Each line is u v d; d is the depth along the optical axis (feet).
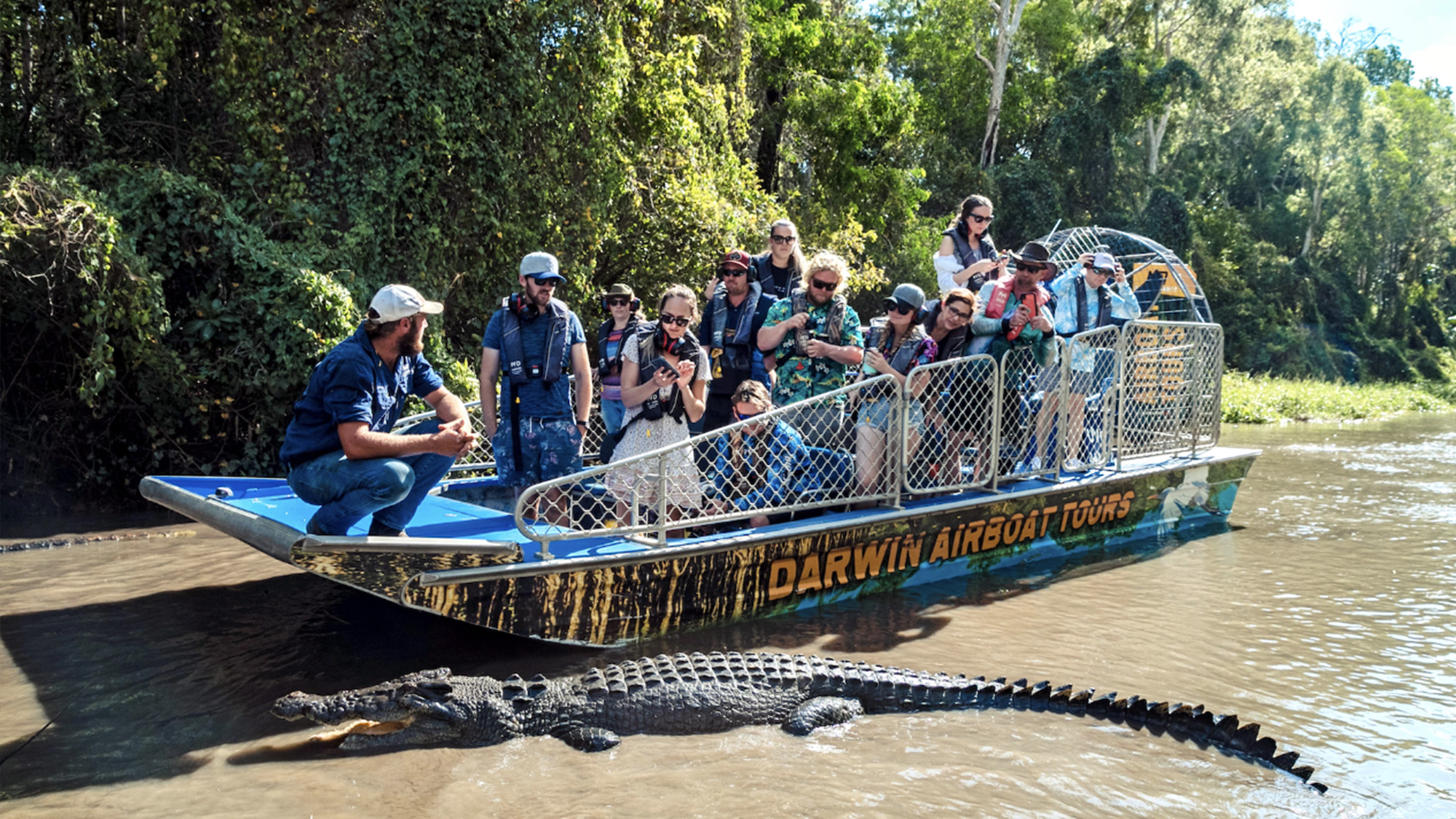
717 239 45.44
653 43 44.21
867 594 20.33
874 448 20.04
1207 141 159.22
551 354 18.37
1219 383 29.17
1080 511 24.68
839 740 13.56
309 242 31.71
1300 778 12.55
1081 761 12.95
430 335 33.60
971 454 23.91
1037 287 21.59
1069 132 123.95
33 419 29.30
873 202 83.10
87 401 27.09
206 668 15.61
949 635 18.10
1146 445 26.55
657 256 45.39
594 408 23.80
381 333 14.51
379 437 14.26
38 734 13.12
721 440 18.51
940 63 117.70
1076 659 16.97
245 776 12.03
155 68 32.96
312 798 11.46
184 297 30.76
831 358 19.80
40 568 21.90
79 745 12.79
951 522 21.45
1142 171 144.66
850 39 78.23
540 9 36.01
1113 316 26.16
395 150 33.58
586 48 38.06
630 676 14.23
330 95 32.96
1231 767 12.87
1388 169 165.37
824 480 19.53
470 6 34.09
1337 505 32.91
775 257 21.27
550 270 18.03
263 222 32.58
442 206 35.01
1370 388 124.88
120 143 33.83
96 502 29.50
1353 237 167.73
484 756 12.84
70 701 14.24
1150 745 13.51
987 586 21.53
